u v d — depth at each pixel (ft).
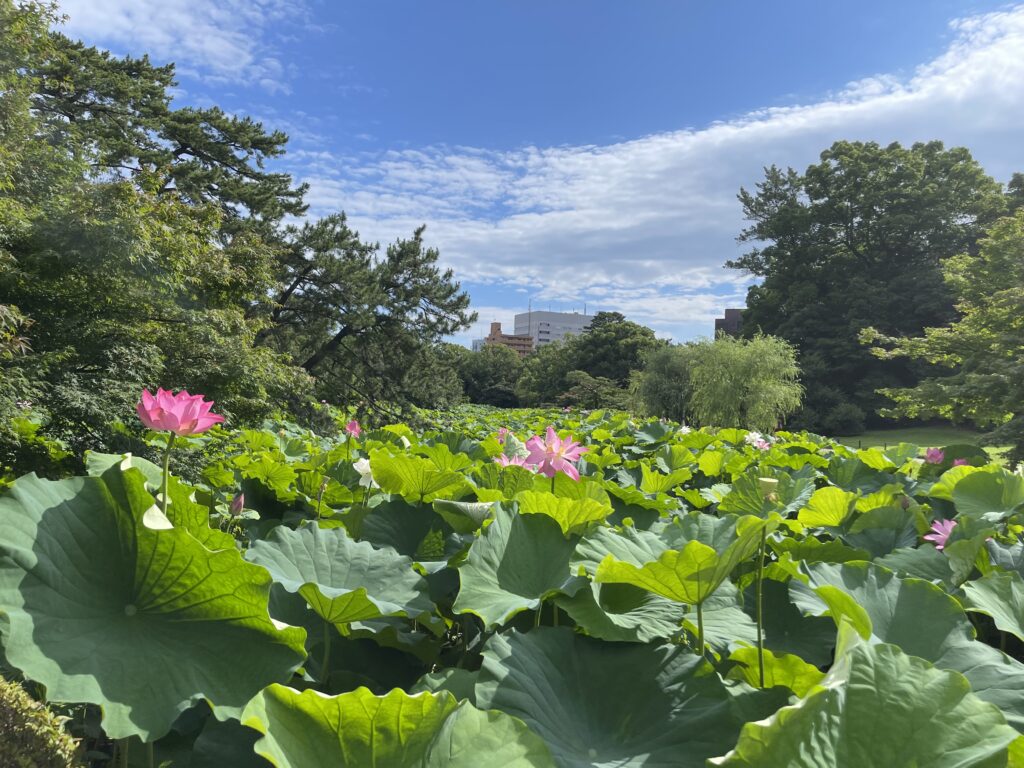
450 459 13.42
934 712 3.71
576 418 49.55
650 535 7.65
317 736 4.02
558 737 4.74
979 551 8.76
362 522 10.21
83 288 36.94
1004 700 5.48
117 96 84.33
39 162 43.34
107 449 26.55
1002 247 84.64
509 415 68.80
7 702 5.42
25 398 25.34
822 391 165.89
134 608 4.97
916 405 77.05
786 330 182.50
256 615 4.95
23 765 5.02
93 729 6.60
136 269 37.52
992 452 73.67
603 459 18.29
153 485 7.50
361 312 80.02
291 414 51.80
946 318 163.02
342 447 16.42
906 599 6.85
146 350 33.19
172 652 4.81
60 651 4.42
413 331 86.12
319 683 6.08
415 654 7.00
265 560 6.72
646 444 25.39
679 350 155.53
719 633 6.25
